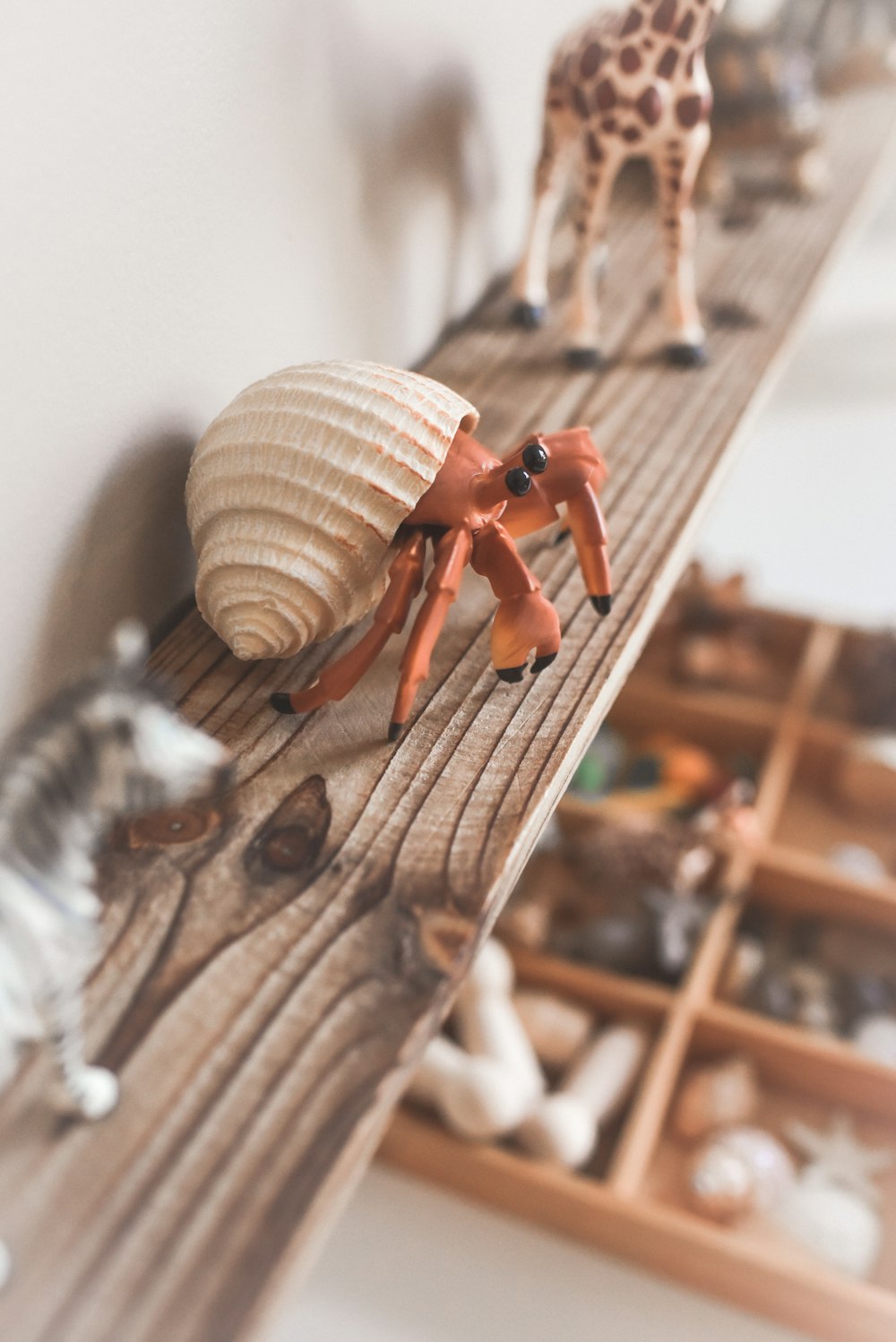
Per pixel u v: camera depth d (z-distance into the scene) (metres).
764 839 0.60
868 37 0.63
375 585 0.29
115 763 0.21
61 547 0.28
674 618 0.71
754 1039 0.52
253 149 0.31
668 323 0.41
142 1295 0.22
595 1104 0.51
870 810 0.64
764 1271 0.45
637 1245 0.47
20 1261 0.22
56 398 0.27
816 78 0.64
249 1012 0.25
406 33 0.36
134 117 0.28
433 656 0.31
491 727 0.29
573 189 0.51
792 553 0.87
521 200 0.47
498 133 0.43
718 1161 0.48
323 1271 0.47
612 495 0.35
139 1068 0.24
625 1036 0.53
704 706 0.67
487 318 0.43
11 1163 0.23
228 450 0.28
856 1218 0.48
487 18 0.41
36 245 0.26
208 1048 0.24
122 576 0.30
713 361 0.41
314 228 0.34
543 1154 0.48
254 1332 0.22
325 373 0.28
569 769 0.29
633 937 0.56
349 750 0.29
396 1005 0.25
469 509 0.28
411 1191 0.50
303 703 0.29
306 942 0.26
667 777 0.64
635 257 0.47
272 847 0.27
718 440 0.37
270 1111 0.24
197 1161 0.23
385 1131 0.49
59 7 0.25
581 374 0.40
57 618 0.29
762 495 0.92
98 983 0.25
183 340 0.31
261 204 0.32
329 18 0.32
